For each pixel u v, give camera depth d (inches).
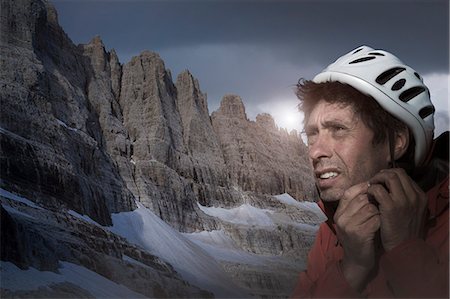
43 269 1785.2
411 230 64.8
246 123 5792.3
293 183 5826.8
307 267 84.5
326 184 73.3
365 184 68.1
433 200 68.6
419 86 73.7
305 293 80.4
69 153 3166.8
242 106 5851.4
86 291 1863.9
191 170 4869.6
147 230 3759.8
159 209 4205.2
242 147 5570.9
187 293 2682.1
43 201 2664.9
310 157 75.1
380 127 71.9
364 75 72.4
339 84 73.2
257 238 4667.8
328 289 69.9
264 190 5477.4
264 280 3966.5
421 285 63.0
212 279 3737.7
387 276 65.1
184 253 3875.5
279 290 3946.9
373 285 68.4
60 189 2869.1
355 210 67.3
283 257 4606.3
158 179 4377.5
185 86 5349.4
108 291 2030.0
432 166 73.9
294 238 4874.5
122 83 4857.3
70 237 2322.8
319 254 82.8
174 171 4574.3
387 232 65.0
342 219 68.1
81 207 3036.4
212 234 4564.5
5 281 1478.8
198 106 5349.4
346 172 71.7
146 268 2635.3
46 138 2987.2
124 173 4143.7
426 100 74.1
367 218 66.4
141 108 4744.1
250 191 5364.2
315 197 6033.5
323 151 73.5
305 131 76.5
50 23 3934.5
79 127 3622.0
